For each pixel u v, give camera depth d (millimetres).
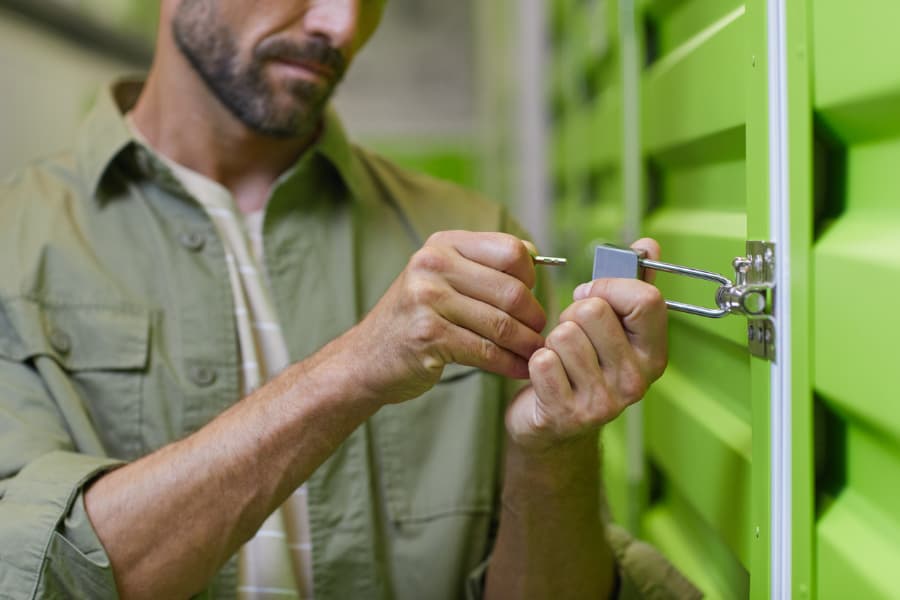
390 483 1102
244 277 1130
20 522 821
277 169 1180
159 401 1032
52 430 957
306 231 1146
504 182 3357
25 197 1101
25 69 1951
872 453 636
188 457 834
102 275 1059
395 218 1226
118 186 1126
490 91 3432
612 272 742
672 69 1071
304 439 814
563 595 992
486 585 1043
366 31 1184
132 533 826
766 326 743
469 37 3508
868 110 601
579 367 708
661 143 1139
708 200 975
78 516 826
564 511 936
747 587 869
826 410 700
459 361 760
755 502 786
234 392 1067
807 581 692
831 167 689
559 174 2625
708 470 952
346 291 1136
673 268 726
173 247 1096
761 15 736
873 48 573
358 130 3504
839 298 632
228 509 828
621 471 1510
